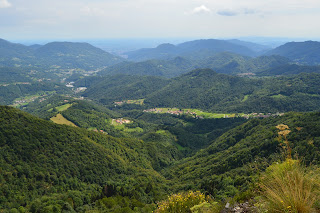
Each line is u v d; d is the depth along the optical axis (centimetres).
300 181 504
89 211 3616
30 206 4059
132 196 4278
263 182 607
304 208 465
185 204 894
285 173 557
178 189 4506
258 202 580
